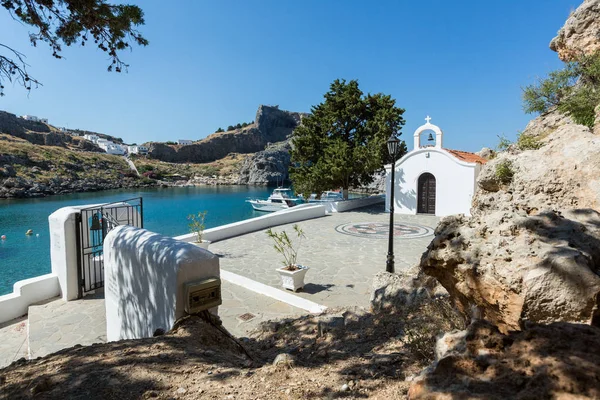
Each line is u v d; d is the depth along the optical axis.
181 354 3.42
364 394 2.48
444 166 24.64
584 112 7.85
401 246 15.66
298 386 2.69
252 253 14.38
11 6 6.09
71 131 196.25
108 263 6.02
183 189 89.88
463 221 3.57
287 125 185.50
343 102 31.02
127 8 6.51
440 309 4.38
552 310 2.36
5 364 6.61
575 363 1.64
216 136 162.12
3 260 20.17
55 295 9.45
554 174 4.52
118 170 102.25
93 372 3.04
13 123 114.38
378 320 4.68
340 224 21.55
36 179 72.69
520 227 2.96
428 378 1.81
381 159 28.27
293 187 31.25
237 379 2.88
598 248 2.63
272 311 8.21
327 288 10.11
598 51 9.14
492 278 2.72
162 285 4.45
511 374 1.70
